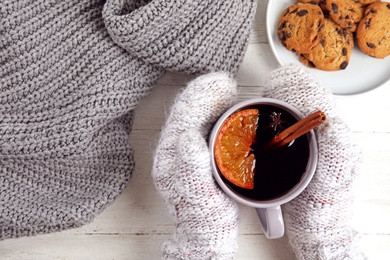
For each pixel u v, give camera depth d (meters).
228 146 0.55
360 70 0.63
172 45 0.58
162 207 0.64
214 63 0.60
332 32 0.61
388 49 0.61
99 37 0.59
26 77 0.58
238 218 0.60
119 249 0.64
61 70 0.59
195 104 0.57
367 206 0.65
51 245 0.63
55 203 0.60
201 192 0.56
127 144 0.61
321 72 0.63
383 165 0.65
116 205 0.64
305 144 0.56
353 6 0.61
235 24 0.59
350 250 0.59
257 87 0.64
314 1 0.62
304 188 0.56
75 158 0.59
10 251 0.63
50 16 0.58
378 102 0.65
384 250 0.64
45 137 0.58
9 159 0.59
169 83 0.64
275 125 0.56
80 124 0.58
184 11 0.57
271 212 0.55
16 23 0.57
